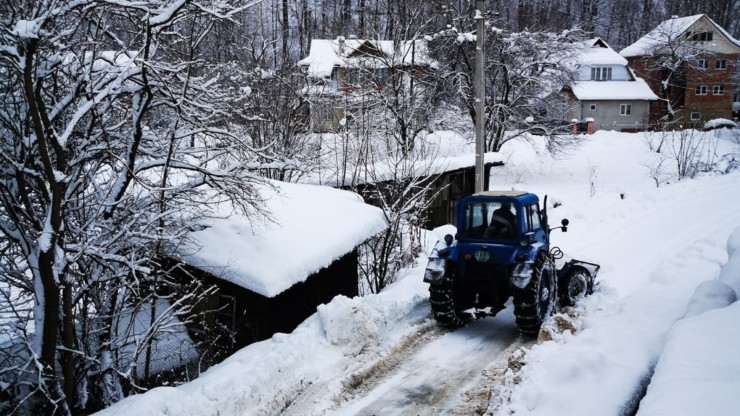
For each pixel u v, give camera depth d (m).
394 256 12.29
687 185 20.83
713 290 6.30
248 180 7.91
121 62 7.71
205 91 7.69
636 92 50.16
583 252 12.52
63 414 6.11
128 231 6.82
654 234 13.99
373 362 7.02
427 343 7.89
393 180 12.24
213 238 8.53
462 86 25.89
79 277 6.89
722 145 36.34
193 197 8.77
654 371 4.98
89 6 6.18
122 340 7.08
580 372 5.48
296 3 38.06
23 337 6.19
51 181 5.79
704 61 52.47
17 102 6.34
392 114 19.12
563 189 29.03
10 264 6.69
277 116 15.01
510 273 7.92
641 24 72.19
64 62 6.93
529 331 7.86
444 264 8.12
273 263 8.03
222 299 8.37
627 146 38.28
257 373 6.16
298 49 36.56
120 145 7.22
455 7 26.17
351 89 19.88
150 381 7.53
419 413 5.88
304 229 9.29
